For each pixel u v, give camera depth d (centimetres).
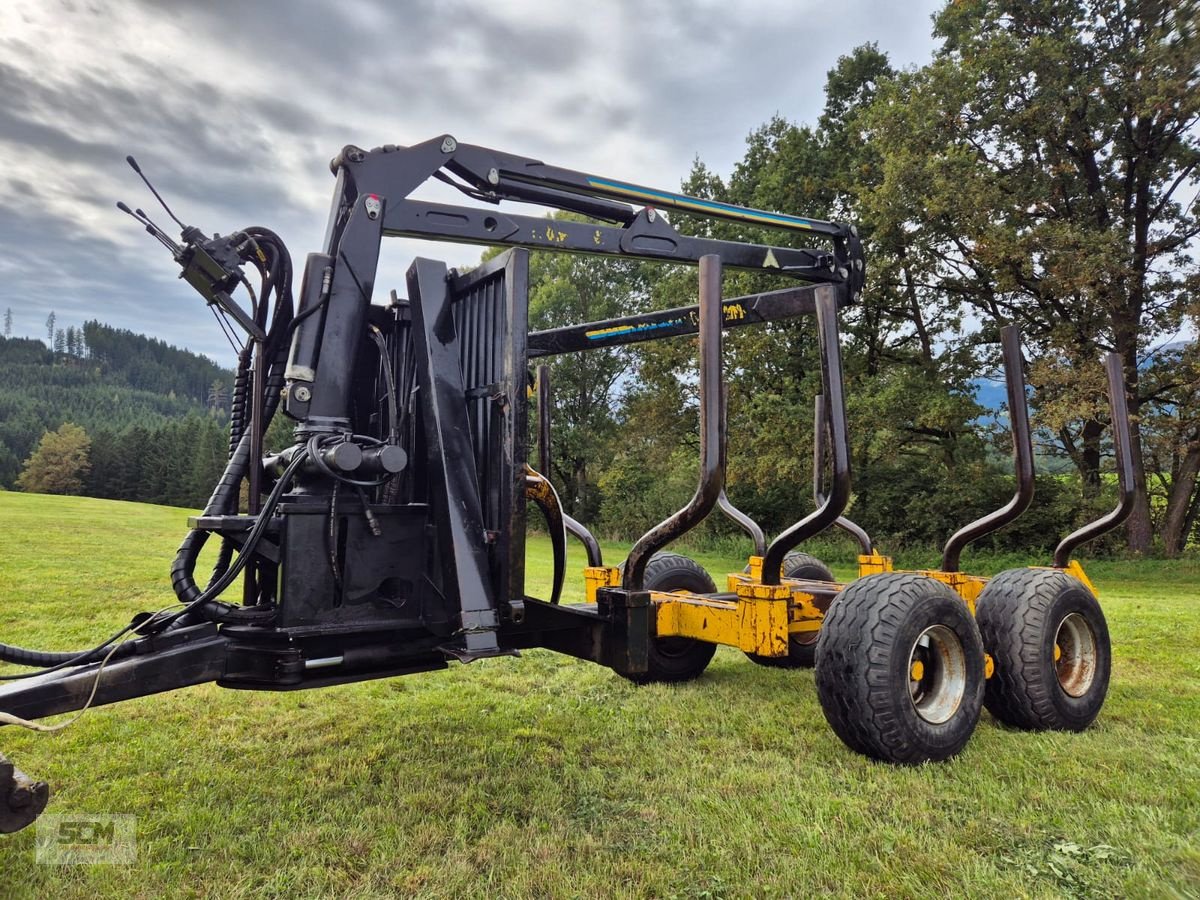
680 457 2666
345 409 321
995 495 1923
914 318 2120
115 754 342
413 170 372
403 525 308
